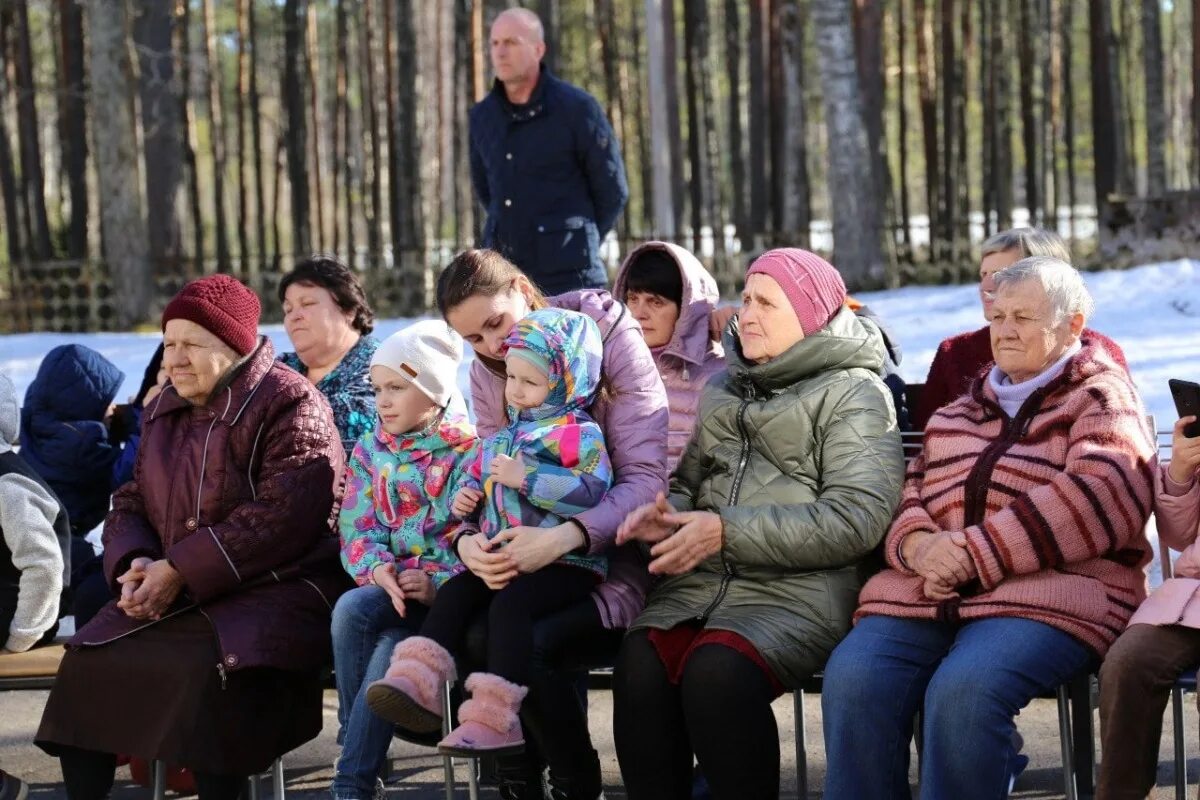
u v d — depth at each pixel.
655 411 4.51
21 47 18.66
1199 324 11.21
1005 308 4.24
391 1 18.53
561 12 24.61
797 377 4.37
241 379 4.71
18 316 18.17
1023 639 3.90
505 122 7.68
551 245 7.66
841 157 16.72
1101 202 16.81
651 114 18.05
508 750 4.01
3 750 5.75
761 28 18.16
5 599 4.87
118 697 4.47
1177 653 3.84
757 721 4.02
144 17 18.22
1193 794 4.79
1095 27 17.41
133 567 4.55
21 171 18.59
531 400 4.34
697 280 5.11
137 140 19.08
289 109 19.09
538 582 4.22
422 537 4.59
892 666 4.00
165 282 18.12
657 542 4.25
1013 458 4.19
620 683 4.19
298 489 4.59
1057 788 4.88
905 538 4.20
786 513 4.18
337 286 5.43
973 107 25.02
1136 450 4.08
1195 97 19.14
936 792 3.85
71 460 5.80
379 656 4.39
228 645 4.38
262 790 5.26
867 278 16.72
